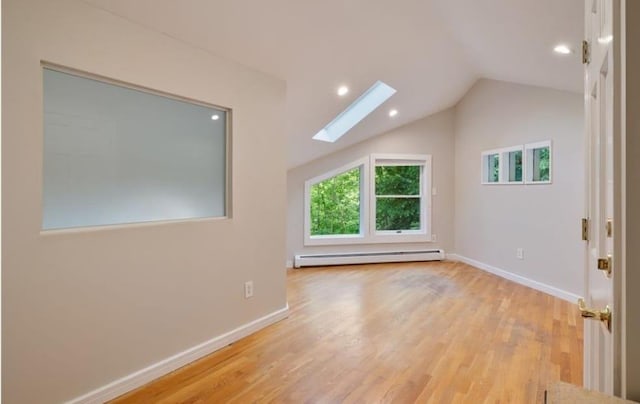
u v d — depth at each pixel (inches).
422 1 102.3
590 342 56.3
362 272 207.6
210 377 91.4
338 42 114.9
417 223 242.7
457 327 123.5
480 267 215.2
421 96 192.2
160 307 92.2
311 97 145.2
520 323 127.3
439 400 81.3
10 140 65.7
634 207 32.9
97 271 79.1
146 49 87.9
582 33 98.0
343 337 115.4
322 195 233.0
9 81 65.4
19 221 67.0
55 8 71.5
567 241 154.6
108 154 83.4
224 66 108.4
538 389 85.5
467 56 156.8
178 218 99.3
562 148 156.7
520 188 181.8
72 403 74.7
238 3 88.0
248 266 118.4
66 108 76.1
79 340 76.0
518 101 181.2
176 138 98.6
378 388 86.2
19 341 67.2
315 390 85.4
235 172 113.1
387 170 240.7
